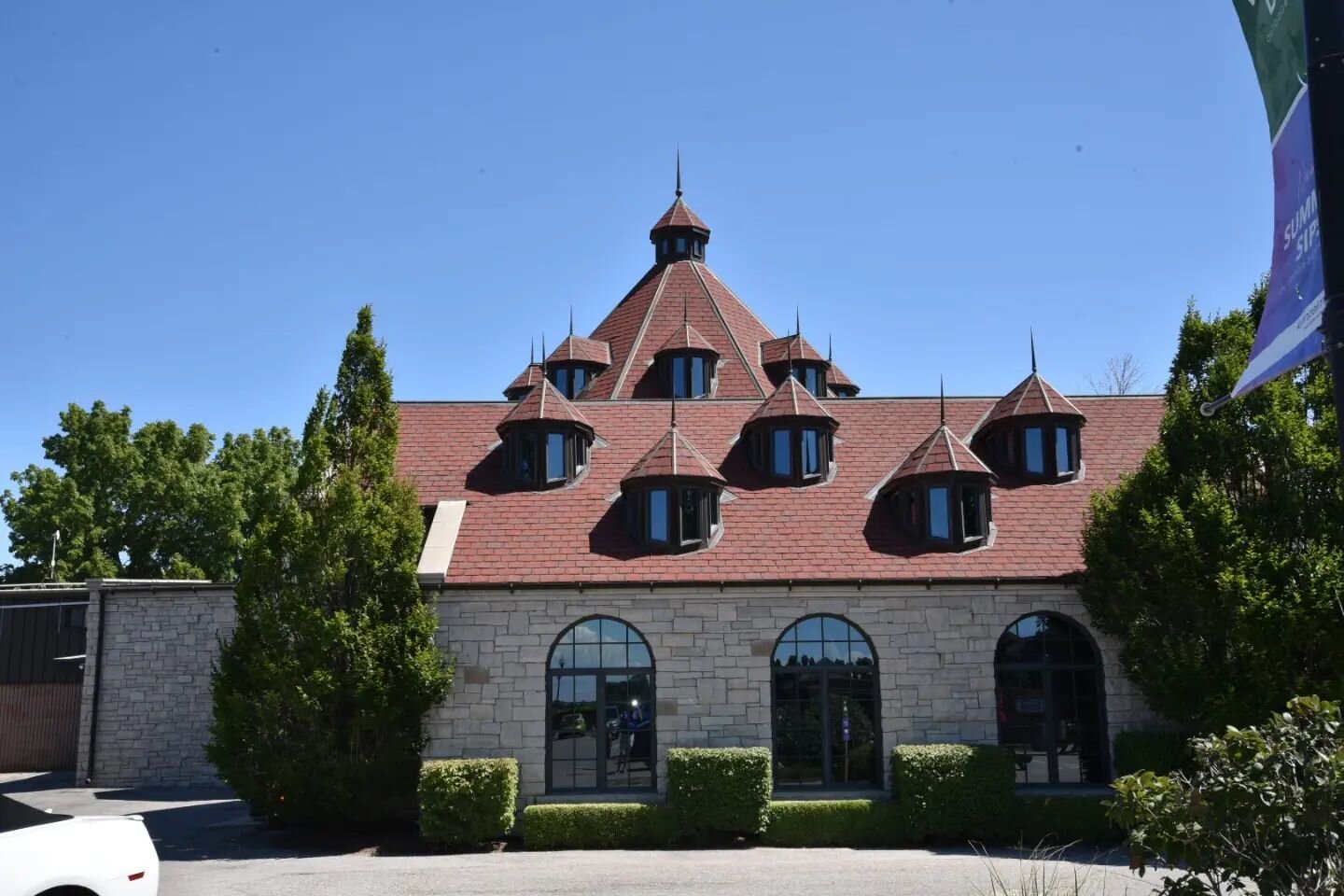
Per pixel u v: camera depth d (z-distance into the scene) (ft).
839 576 67.62
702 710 66.28
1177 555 58.90
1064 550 70.59
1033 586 67.87
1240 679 57.52
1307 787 24.50
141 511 164.76
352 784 63.21
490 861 57.57
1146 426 85.61
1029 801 62.90
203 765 93.66
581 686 66.69
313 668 62.49
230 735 63.36
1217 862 25.70
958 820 61.82
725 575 67.82
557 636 66.90
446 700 65.57
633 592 67.31
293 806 63.52
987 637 67.46
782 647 67.62
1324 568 56.13
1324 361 63.21
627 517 72.90
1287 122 22.91
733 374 116.06
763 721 66.23
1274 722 26.45
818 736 66.64
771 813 62.69
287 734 63.57
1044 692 67.36
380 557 65.10
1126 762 65.05
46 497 157.79
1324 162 20.92
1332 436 59.93
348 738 63.93
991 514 74.33
